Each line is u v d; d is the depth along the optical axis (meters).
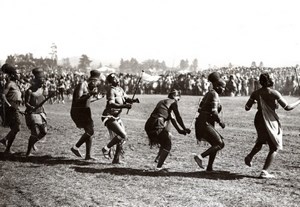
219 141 6.83
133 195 5.53
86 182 6.26
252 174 6.89
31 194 5.58
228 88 31.25
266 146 9.83
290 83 32.50
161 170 7.02
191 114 19.59
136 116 18.20
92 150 9.20
